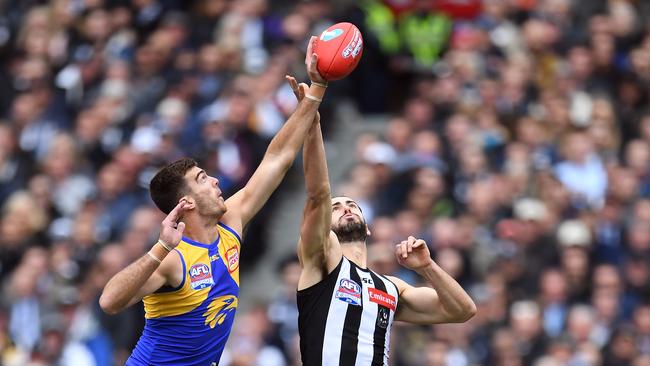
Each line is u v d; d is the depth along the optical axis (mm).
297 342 28750
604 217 31859
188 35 35812
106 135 33875
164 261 16375
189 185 16938
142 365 16734
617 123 35562
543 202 31859
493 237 30828
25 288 30203
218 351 17062
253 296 32406
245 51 34781
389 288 18188
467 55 35562
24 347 29828
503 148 33156
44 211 32719
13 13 38719
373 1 36938
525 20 37656
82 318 28781
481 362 28406
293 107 33531
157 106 33938
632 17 38250
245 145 31891
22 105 35469
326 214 17547
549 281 29766
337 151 35219
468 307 18406
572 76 36281
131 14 37156
